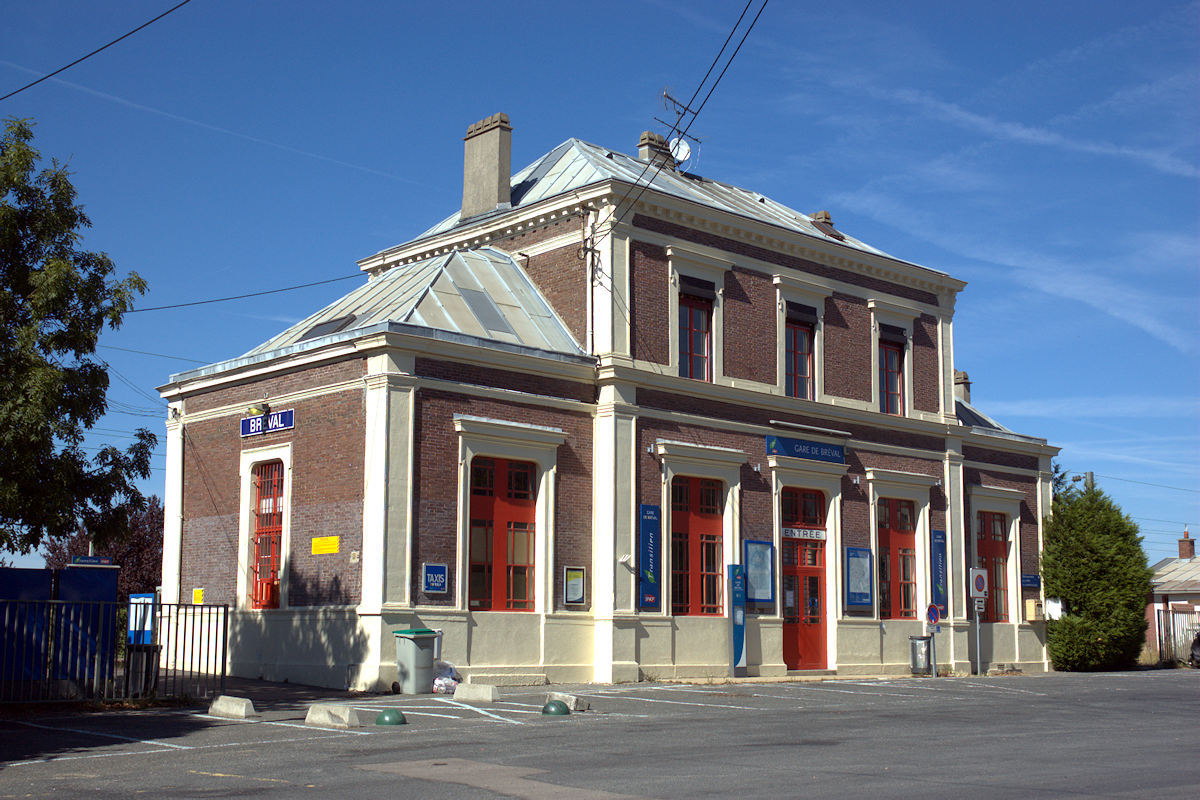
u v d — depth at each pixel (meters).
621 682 23.42
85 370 18.25
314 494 22.56
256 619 23.50
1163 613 38.78
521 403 23.27
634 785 10.45
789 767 11.64
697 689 21.95
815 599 28.14
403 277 26.55
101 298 18.33
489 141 28.80
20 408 16.81
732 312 27.14
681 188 29.03
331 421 22.44
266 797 9.97
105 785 10.78
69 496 17.78
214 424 25.62
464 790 10.20
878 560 29.64
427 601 21.33
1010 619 33.62
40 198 18.38
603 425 24.33
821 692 22.12
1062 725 16.33
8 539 17.34
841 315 29.70
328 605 21.75
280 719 16.19
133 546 43.09
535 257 26.55
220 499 25.11
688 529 25.67
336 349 22.23
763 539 26.83
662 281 25.80
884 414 29.98
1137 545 34.41
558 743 13.61
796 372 28.62
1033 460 35.28
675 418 25.39
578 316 25.30
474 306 24.56
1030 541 34.69
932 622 29.03
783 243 28.36
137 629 19.03
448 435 22.03
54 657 17.66
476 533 22.44
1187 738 14.66
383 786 10.47
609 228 24.91
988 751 13.10
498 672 22.02
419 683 20.36
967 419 36.28
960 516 31.94
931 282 32.03
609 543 23.84
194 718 16.41
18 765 12.14
